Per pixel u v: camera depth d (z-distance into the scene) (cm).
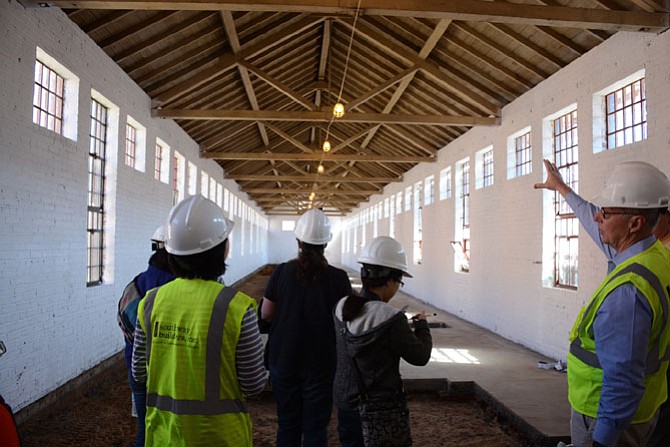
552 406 441
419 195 1419
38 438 401
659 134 454
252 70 786
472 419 461
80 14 519
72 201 510
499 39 665
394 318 202
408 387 531
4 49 390
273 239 3425
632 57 493
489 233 859
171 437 154
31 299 431
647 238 166
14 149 404
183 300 160
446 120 822
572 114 628
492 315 841
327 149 1052
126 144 705
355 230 2781
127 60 653
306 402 256
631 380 144
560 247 647
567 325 602
